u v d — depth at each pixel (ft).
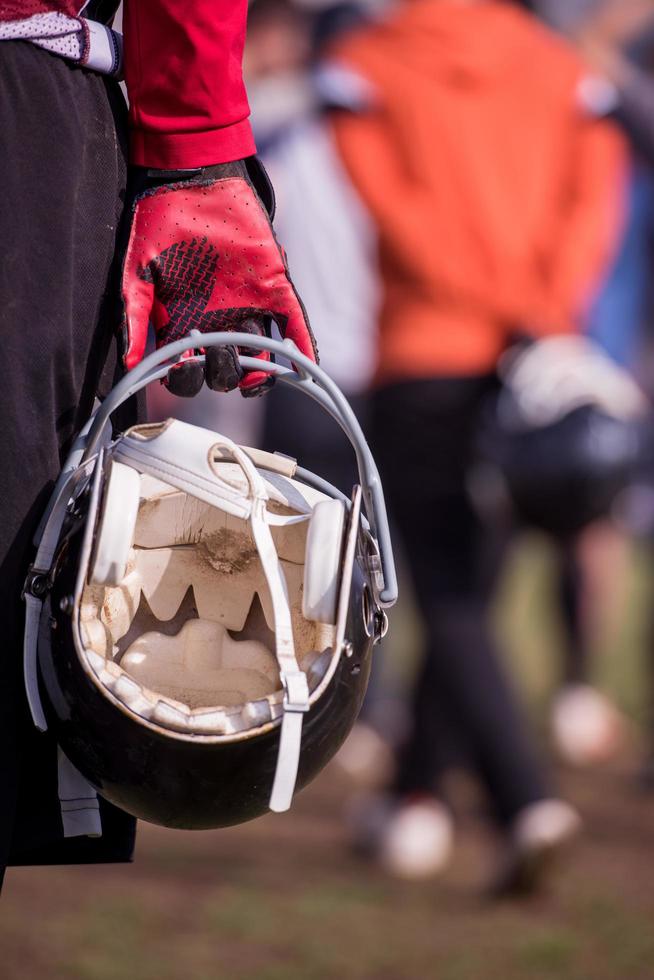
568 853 27.25
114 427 14.51
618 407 30.32
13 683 12.97
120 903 26.73
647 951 24.80
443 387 28.58
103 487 12.17
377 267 29.78
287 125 33.83
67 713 12.15
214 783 11.90
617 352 44.19
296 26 36.06
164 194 13.73
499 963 24.18
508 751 27.45
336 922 26.21
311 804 35.47
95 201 13.60
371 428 29.43
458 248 29.07
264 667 12.56
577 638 41.88
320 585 12.01
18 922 25.43
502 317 29.07
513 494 30.40
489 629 28.27
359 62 30.30
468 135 29.45
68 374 13.38
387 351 29.07
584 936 25.59
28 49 13.20
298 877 29.04
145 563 12.78
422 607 28.45
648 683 42.50
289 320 13.91
